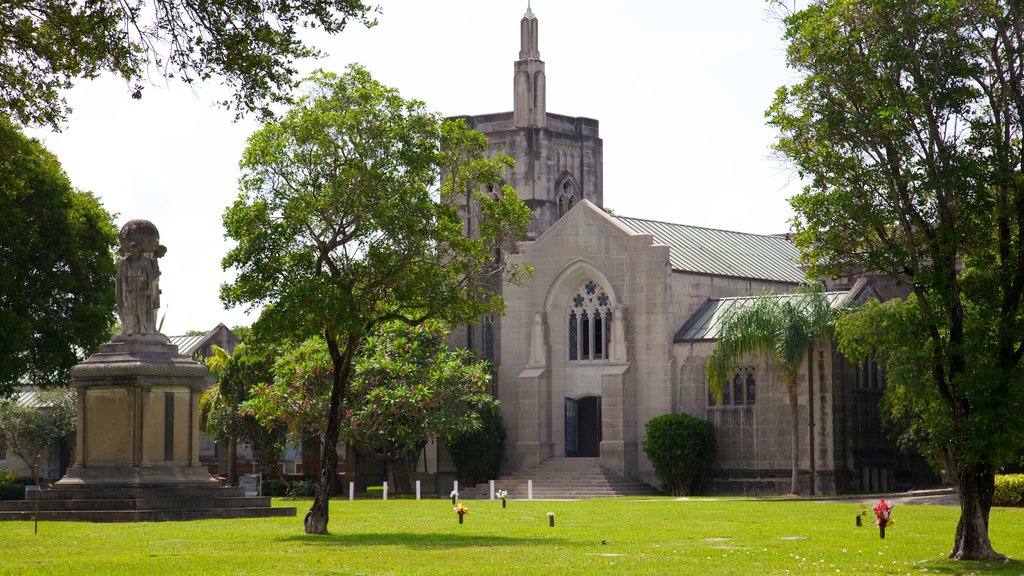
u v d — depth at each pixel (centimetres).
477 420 7369
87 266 6681
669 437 7444
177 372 4869
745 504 5994
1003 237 3225
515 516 4991
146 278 4944
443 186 4144
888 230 3400
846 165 3294
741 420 7462
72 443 9162
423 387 6881
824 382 7181
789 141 3375
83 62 2586
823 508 5556
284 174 3981
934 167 3141
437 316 4131
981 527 3206
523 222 4175
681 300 7925
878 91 3234
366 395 6919
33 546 3462
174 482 4794
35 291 6438
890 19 3216
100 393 4816
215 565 2919
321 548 3397
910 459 7650
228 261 3903
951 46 3142
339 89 3994
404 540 3694
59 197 6475
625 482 7719
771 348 7006
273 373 7375
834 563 3070
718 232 8838
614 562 3019
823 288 7381
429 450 8550
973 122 3189
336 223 3997
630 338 7900
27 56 2606
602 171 9838
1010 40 3167
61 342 6525
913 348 3297
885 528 4059
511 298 8331
